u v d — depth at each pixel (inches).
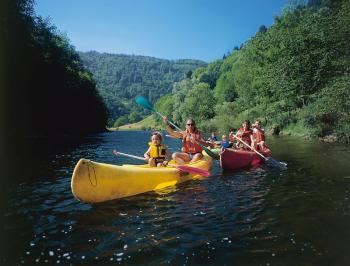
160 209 197.9
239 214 187.5
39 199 224.2
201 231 161.9
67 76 1237.7
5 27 736.3
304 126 964.0
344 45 919.0
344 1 943.7
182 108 2356.1
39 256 137.8
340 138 701.3
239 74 1847.9
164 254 137.7
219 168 353.4
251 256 135.3
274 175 307.1
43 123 1066.7
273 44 1262.3
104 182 212.7
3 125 799.1
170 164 280.1
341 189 244.5
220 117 1638.8
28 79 895.7
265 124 1290.6
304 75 1042.1
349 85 701.3
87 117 1569.9
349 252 137.6
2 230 166.7
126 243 148.9
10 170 352.2
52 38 1315.2
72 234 160.1
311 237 153.5
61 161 430.0
